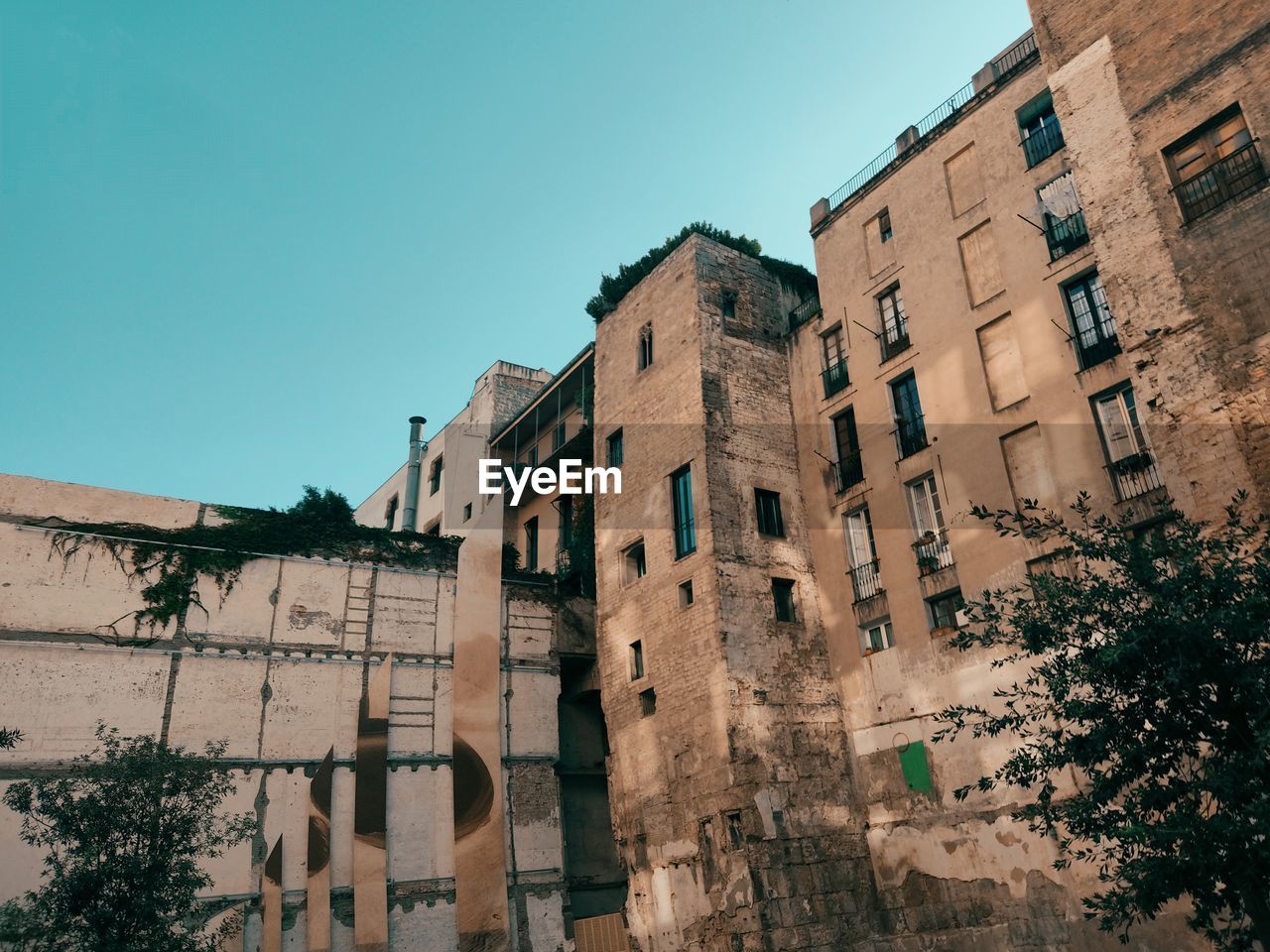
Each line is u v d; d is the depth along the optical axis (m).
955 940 20.91
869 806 23.86
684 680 25.42
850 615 25.83
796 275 32.81
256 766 26.28
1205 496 16.88
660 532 27.95
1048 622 13.95
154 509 28.12
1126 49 19.94
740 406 28.58
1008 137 24.89
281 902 24.94
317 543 30.17
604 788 33.25
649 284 32.12
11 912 17.12
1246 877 11.34
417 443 52.03
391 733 28.62
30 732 23.72
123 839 18.14
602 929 28.67
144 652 26.00
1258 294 16.75
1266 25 17.69
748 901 21.81
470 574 32.34
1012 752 19.77
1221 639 12.16
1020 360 23.09
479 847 28.41
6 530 25.48
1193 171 18.44
